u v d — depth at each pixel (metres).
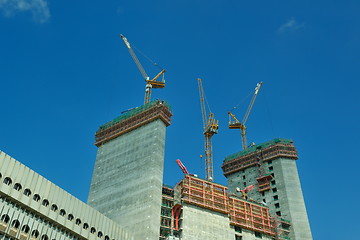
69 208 89.69
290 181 164.50
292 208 155.38
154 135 132.62
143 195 117.94
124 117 147.50
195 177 135.12
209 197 132.88
